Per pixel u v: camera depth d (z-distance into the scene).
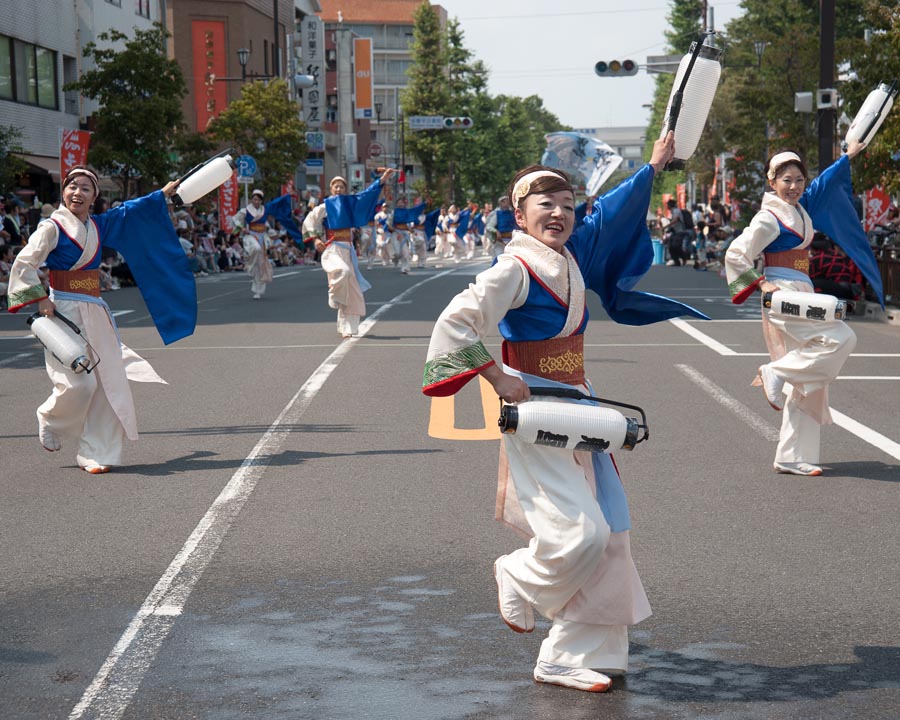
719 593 5.15
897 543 5.89
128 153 35.25
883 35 20.52
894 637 4.59
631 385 11.17
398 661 4.37
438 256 56.09
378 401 10.41
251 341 15.36
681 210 39.03
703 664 4.33
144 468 7.80
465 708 3.93
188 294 8.12
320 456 8.10
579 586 4.01
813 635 4.62
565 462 3.98
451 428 9.14
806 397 7.37
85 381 7.61
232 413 9.90
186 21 59.56
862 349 14.07
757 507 6.63
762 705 3.94
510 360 4.24
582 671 4.11
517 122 107.94
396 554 5.76
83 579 5.41
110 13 43.69
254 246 23.12
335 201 15.24
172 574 5.46
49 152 38.69
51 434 7.77
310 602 5.05
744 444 8.41
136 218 7.94
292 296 23.91
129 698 4.04
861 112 7.66
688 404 10.09
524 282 4.08
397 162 85.25
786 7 48.19
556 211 4.09
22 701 4.02
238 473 7.57
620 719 3.83
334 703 3.98
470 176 92.00
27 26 37.19
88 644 4.57
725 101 48.97
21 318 20.12
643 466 7.71
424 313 19.30
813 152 33.62
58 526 6.36
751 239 7.49
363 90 92.25
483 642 4.57
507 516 4.25
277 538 6.06
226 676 4.23
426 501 6.81
